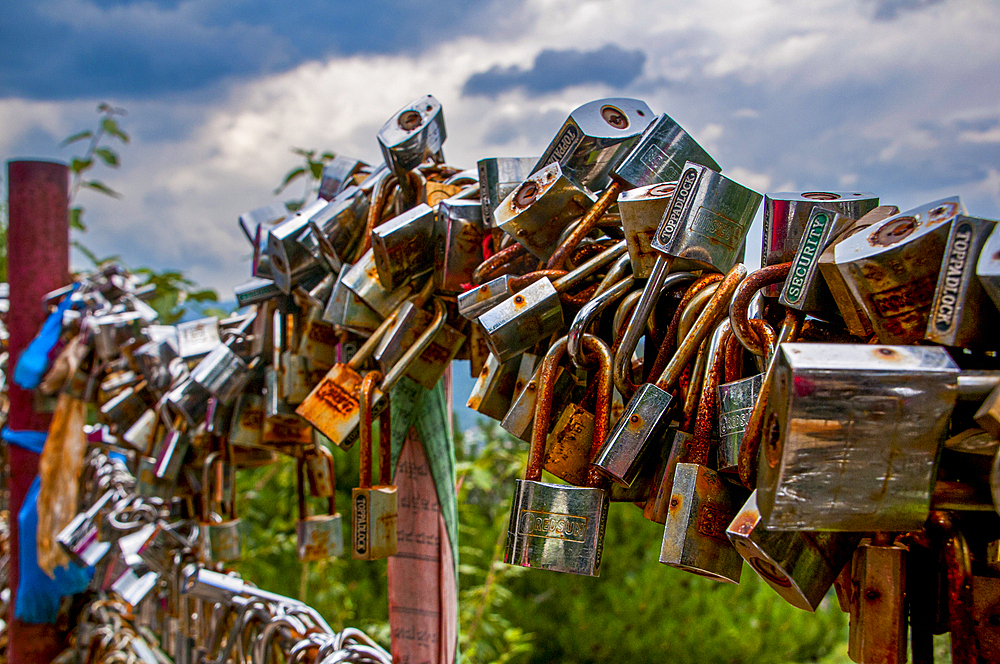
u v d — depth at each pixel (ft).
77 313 9.39
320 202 4.17
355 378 3.73
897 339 1.98
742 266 2.39
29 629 9.93
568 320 3.01
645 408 2.39
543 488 2.56
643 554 16.14
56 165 11.01
